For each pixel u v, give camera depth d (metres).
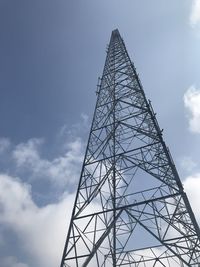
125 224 27.06
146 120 30.27
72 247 23.88
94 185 27.80
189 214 21.95
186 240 22.27
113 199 27.55
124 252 25.75
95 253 23.86
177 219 23.23
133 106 32.09
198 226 21.36
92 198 26.92
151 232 23.64
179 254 22.09
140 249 25.33
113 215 25.72
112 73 38.81
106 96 35.97
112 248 26.30
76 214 25.53
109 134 31.64
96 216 25.39
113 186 29.14
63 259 23.17
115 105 33.81
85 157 29.47
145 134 29.19
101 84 37.91
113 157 29.30
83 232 24.78
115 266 25.14
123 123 31.62
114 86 36.19
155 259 24.36
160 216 23.91
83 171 28.45
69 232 24.56
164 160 26.59
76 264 23.02
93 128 32.31
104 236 24.86
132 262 24.97
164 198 23.81
